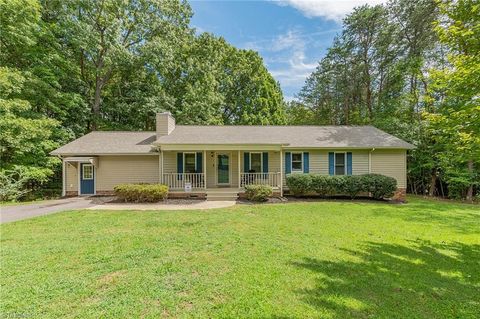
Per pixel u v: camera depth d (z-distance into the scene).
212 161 15.38
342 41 24.66
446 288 4.09
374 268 4.71
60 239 6.04
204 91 23.67
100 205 11.36
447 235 7.06
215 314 3.14
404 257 5.37
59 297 3.45
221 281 3.99
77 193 14.68
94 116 20.64
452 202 13.83
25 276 4.05
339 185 13.16
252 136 15.27
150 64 21.39
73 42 18.09
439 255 5.59
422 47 18.23
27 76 15.70
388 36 20.83
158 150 14.20
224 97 26.55
